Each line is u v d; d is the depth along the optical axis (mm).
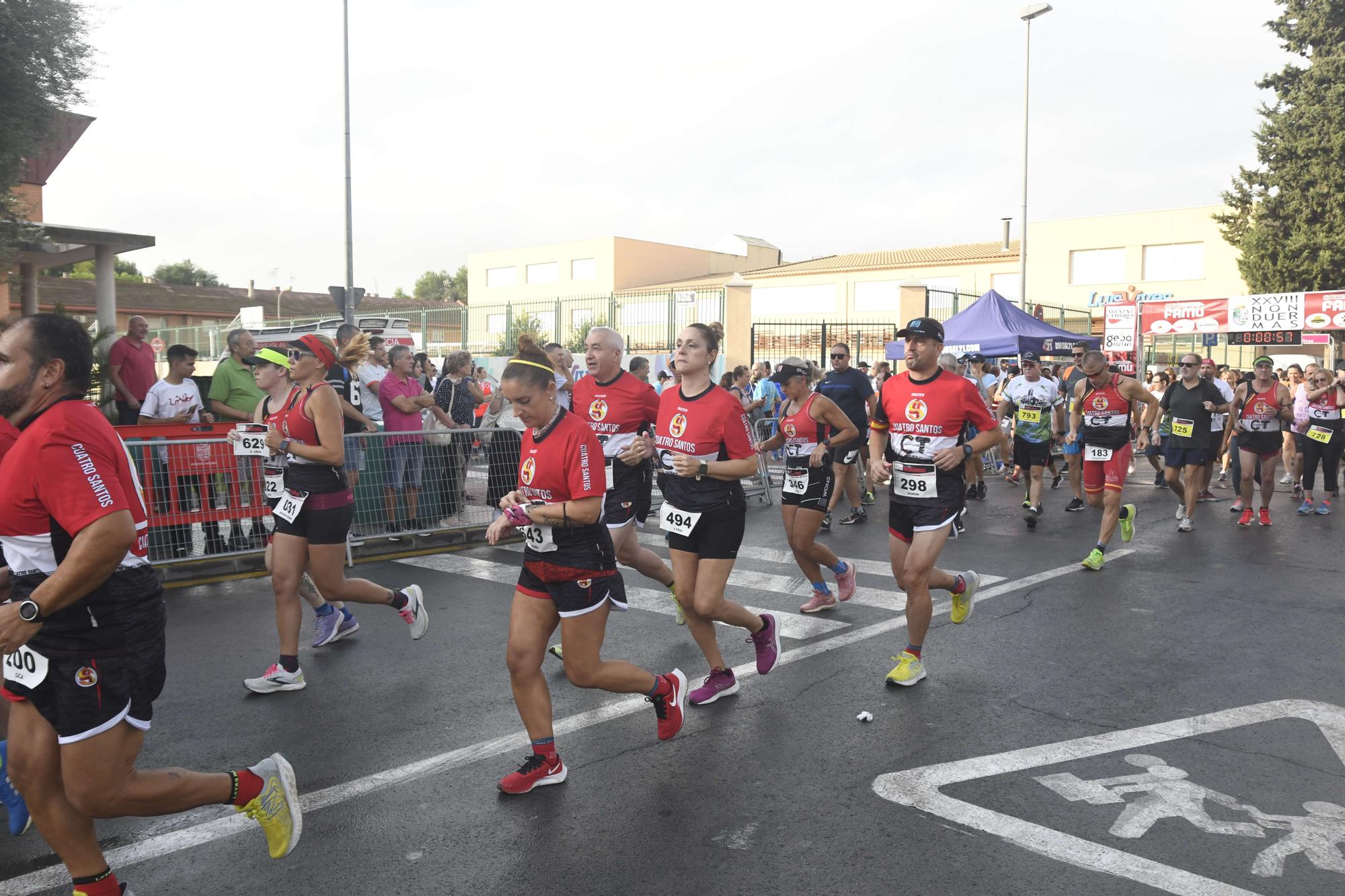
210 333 31734
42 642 2549
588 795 3764
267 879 3156
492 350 26250
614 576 3920
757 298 46469
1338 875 3105
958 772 3934
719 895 3023
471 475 9586
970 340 16875
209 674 5359
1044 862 3201
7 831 3551
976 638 5965
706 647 4844
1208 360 12484
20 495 2477
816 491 6332
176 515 7828
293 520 5039
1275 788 3754
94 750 2598
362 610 6770
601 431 5742
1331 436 10977
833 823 3502
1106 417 7965
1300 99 31391
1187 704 4723
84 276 56281
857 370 10312
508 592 7324
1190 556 8641
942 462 4891
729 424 4562
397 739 4375
